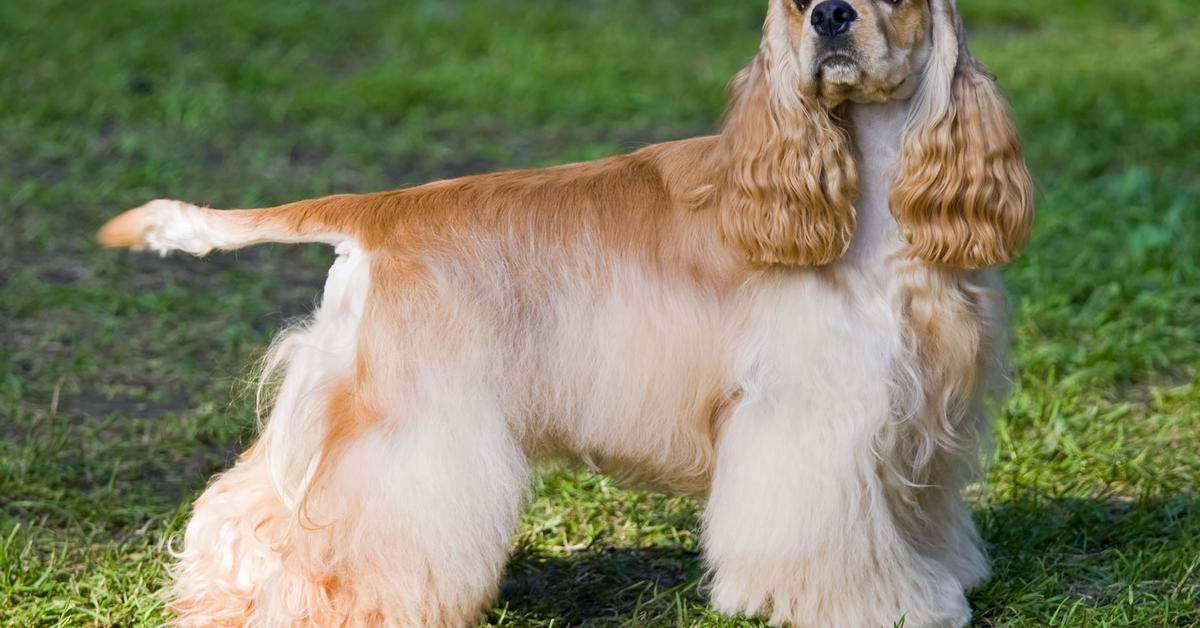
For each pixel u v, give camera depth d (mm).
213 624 4430
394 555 4262
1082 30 13781
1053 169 9812
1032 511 5414
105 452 6145
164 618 4734
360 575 4305
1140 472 5746
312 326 4543
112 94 11445
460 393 4289
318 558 4316
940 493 4688
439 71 12219
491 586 4418
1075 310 7590
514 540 5336
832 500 4293
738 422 4383
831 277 4312
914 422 4406
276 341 4582
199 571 4488
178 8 13633
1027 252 8203
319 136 10836
